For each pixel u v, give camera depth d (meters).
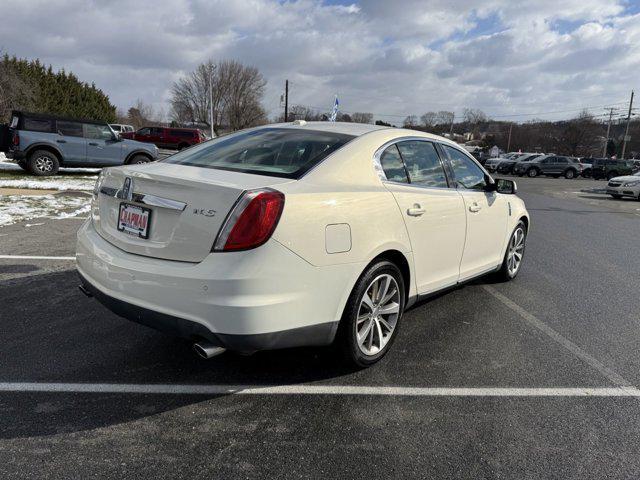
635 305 5.08
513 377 3.38
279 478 2.29
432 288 3.98
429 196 3.76
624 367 3.61
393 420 2.80
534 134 89.56
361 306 3.24
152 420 2.71
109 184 3.18
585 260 7.25
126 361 3.37
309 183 2.92
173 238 2.71
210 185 2.63
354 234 3.00
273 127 3.91
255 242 2.56
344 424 2.74
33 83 36.31
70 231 7.25
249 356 3.51
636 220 13.17
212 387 3.08
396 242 3.34
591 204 17.69
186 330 2.65
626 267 6.89
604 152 77.56
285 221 2.64
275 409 2.87
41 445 2.46
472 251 4.49
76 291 4.66
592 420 2.88
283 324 2.69
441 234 3.89
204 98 72.38
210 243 2.59
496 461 2.48
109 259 2.91
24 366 3.24
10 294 4.52
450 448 2.57
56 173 14.87
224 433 2.62
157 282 2.67
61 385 3.03
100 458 2.38
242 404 2.90
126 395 2.95
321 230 2.81
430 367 3.48
